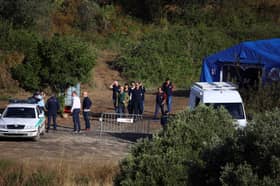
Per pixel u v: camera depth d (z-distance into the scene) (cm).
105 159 3753
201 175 1388
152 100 7638
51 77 6212
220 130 2002
